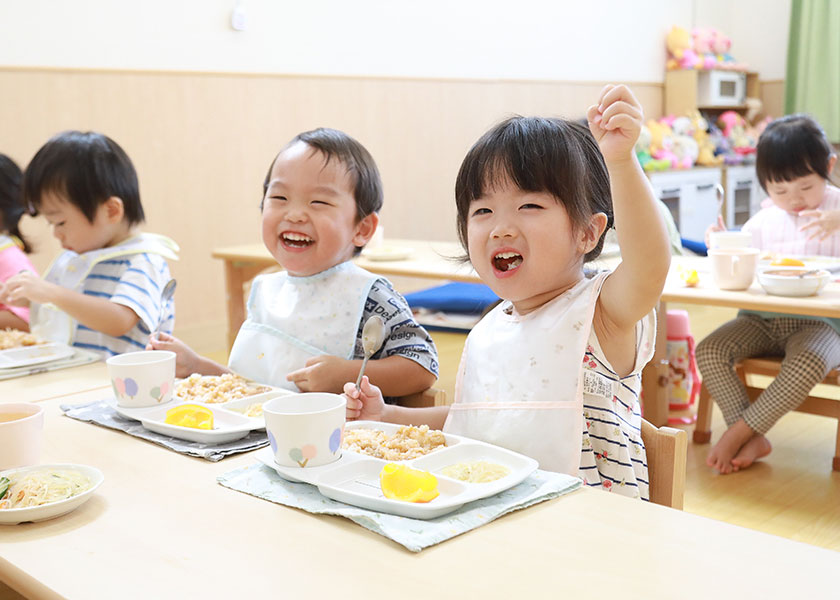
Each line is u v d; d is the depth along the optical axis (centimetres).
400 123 480
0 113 326
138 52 365
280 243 141
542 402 105
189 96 385
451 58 505
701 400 265
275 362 141
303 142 140
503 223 103
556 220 102
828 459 250
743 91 687
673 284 217
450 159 513
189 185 391
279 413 87
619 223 93
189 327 398
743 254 205
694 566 67
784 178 262
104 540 75
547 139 102
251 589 65
